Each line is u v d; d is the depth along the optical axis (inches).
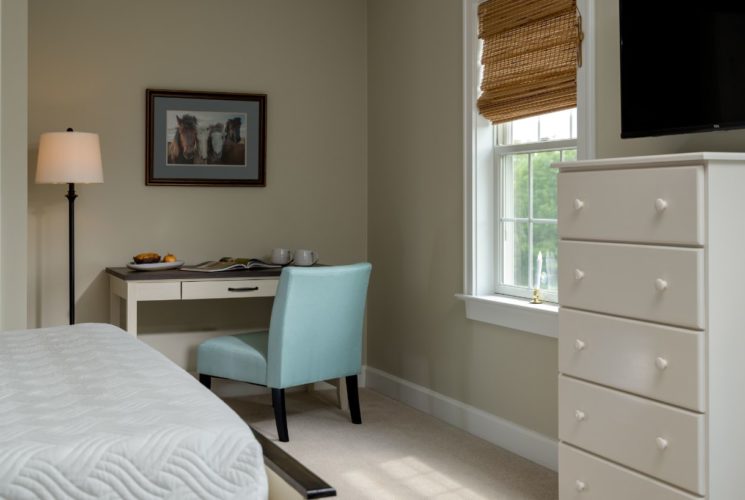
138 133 185.3
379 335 200.7
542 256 144.8
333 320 160.4
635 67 107.7
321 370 160.9
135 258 174.6
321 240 202.1
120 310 181.0
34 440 60.1
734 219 88.5
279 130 197.6
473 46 156.4
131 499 59.6
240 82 193.8
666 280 90.9
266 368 156.1
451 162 166.4
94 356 89.3
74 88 180.2
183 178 188.7
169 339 189.8
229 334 194.5
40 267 178.5
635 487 95.7
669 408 91.0
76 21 179.9
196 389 75.3
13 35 153.7
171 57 187.6
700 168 86.9
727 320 88.5
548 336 138.7
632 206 95.3
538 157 145.5
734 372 89.4
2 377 79.5
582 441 104.1
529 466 141.6
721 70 95.0
